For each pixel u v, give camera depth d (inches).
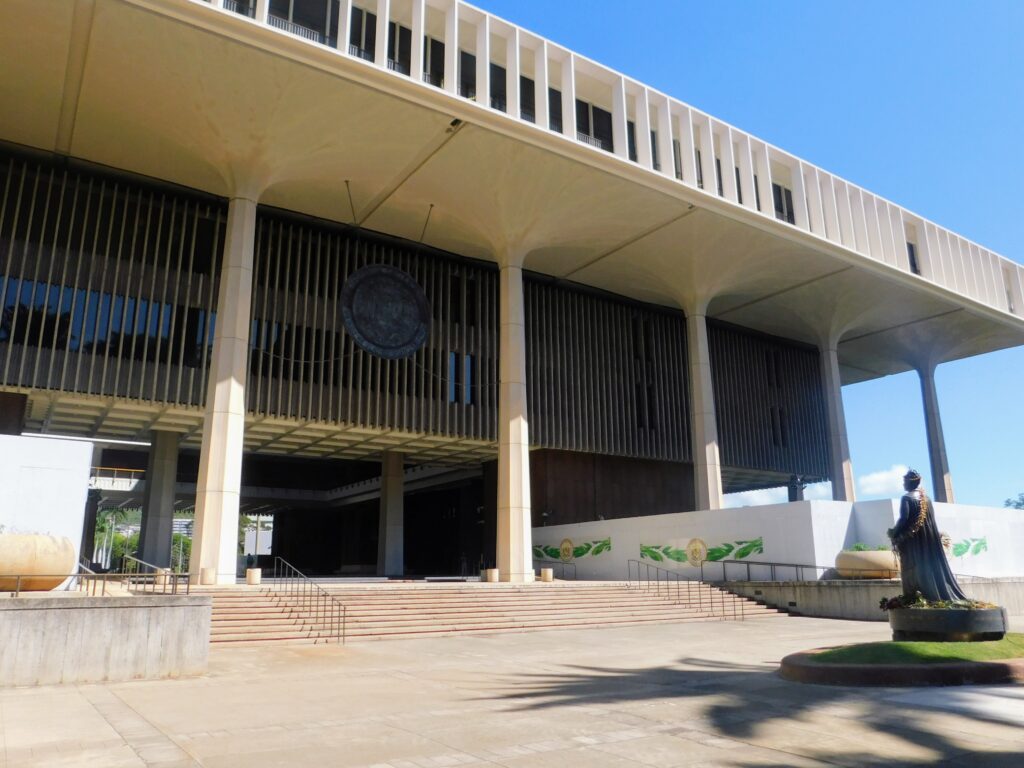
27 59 695.1
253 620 574.9
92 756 210.8
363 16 845.8
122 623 365.7
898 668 315.9
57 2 632.4
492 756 211.3
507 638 585.3
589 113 1029.8
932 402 1610.5
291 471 1704.0
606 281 1243.8
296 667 415.8
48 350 812.6
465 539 1496.1
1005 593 801.6
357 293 993.5
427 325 1046.4
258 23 682.8
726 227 1053.8
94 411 930.1
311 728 249.0
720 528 961.5
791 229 1071.0
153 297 887.7
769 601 841.5
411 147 852.6
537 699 304.3
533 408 1180.5
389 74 750.5
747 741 226.7
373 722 258.8
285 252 1005.2
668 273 1182.3
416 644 543.8
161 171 871.7
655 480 1362.0
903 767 195.3
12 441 540.4
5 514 528.1
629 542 1075.9
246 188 829.2
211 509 751.7
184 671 380.2
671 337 1401.3
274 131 791.7
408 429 1048.8
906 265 1252.5
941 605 377.4
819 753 211.0
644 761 204.8
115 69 708.0
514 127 839.7
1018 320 1424.7
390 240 1079.0
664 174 958.4
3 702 299.7
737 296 1307.8
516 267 1015.6
